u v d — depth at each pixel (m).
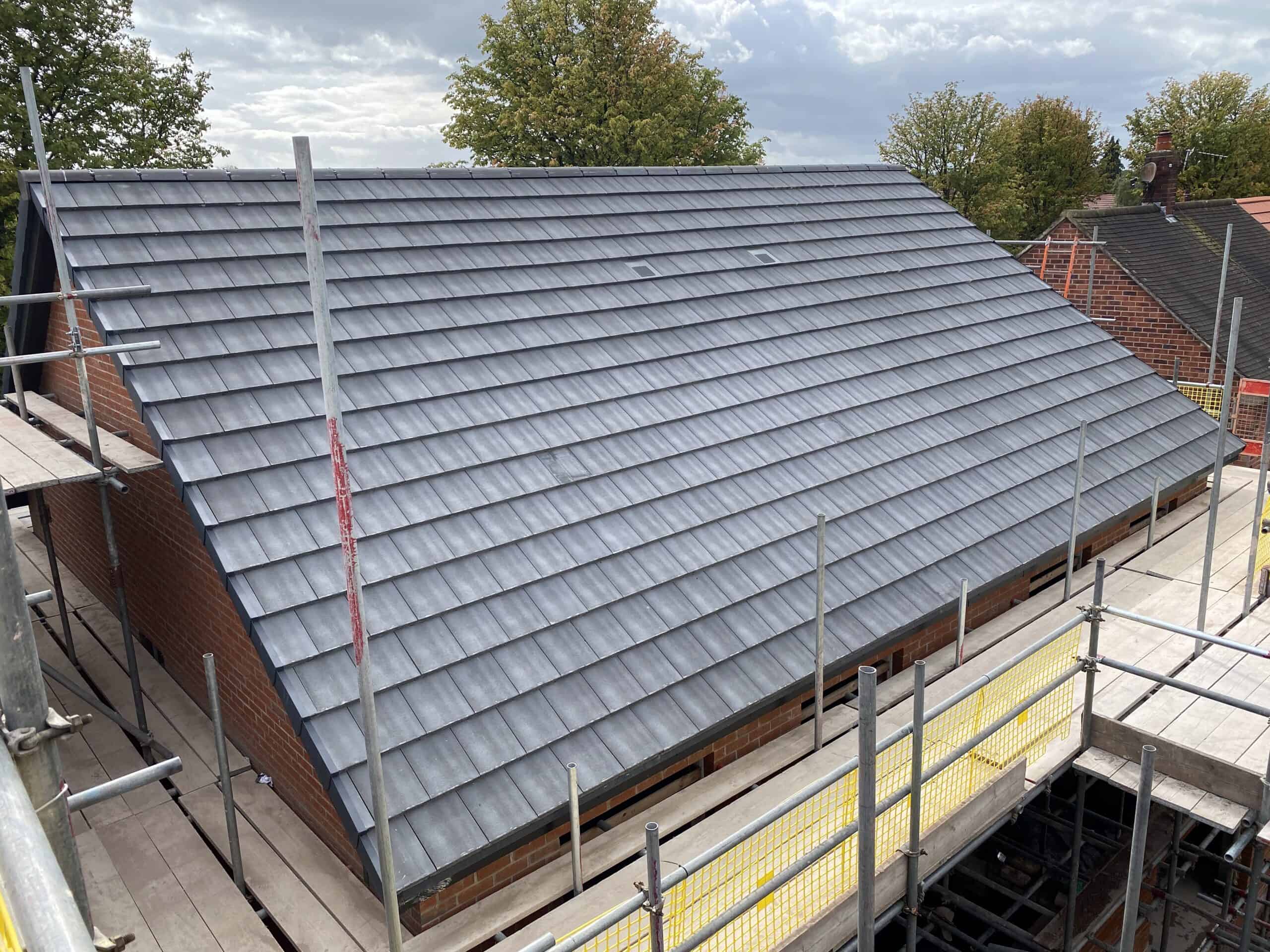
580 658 7.59
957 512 10.69
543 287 11.06
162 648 10.48
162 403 7.82
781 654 8.33
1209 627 10.30
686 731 7.43
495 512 8.37
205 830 7.81
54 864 1.52
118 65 32.19
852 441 10.98
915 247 15.71
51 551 10.16
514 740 6.88
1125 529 13.16
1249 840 7.71
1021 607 11.17
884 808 6.59
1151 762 6.48
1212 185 54.03
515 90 39.50
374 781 4.96
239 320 8.79
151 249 9.02
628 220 13.01
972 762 7.48
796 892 6.34
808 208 15.52
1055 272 26.70
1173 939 11.41
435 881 6.08
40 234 9.81
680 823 7.61
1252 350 24.25
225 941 6.54
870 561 9.61
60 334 11.03
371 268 10.12
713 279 12.61
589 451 9.35
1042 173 58.25
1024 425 12.64
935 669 9.89
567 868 7.13
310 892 7.09
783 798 7.77
